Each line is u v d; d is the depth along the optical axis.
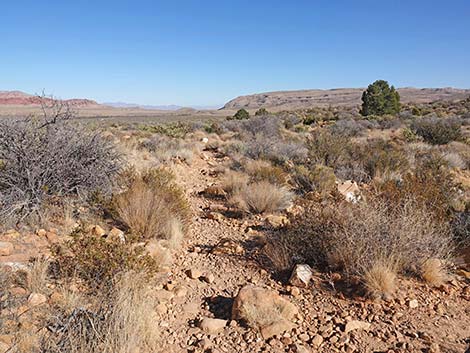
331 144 12.99
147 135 21.69
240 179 9.69
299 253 5.15
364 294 4.28
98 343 3.05
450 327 3.74
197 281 4.72
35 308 3.56
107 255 4.20
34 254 4.65
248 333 3.57
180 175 11.58
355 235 4.75
